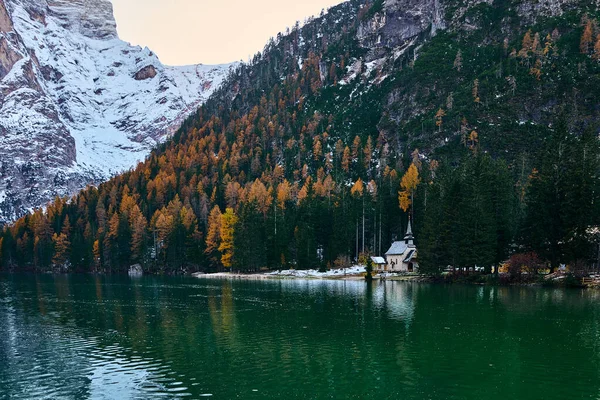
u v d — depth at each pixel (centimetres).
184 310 6619
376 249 14925
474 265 9981
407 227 14225
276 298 7831
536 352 4031
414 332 4838
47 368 3797
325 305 6825
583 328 4916
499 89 19475
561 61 19812
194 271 16350
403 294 7994
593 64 19212
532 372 3525
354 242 15212
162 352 4219
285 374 3547
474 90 19375
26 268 19212
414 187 14712
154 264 16775
